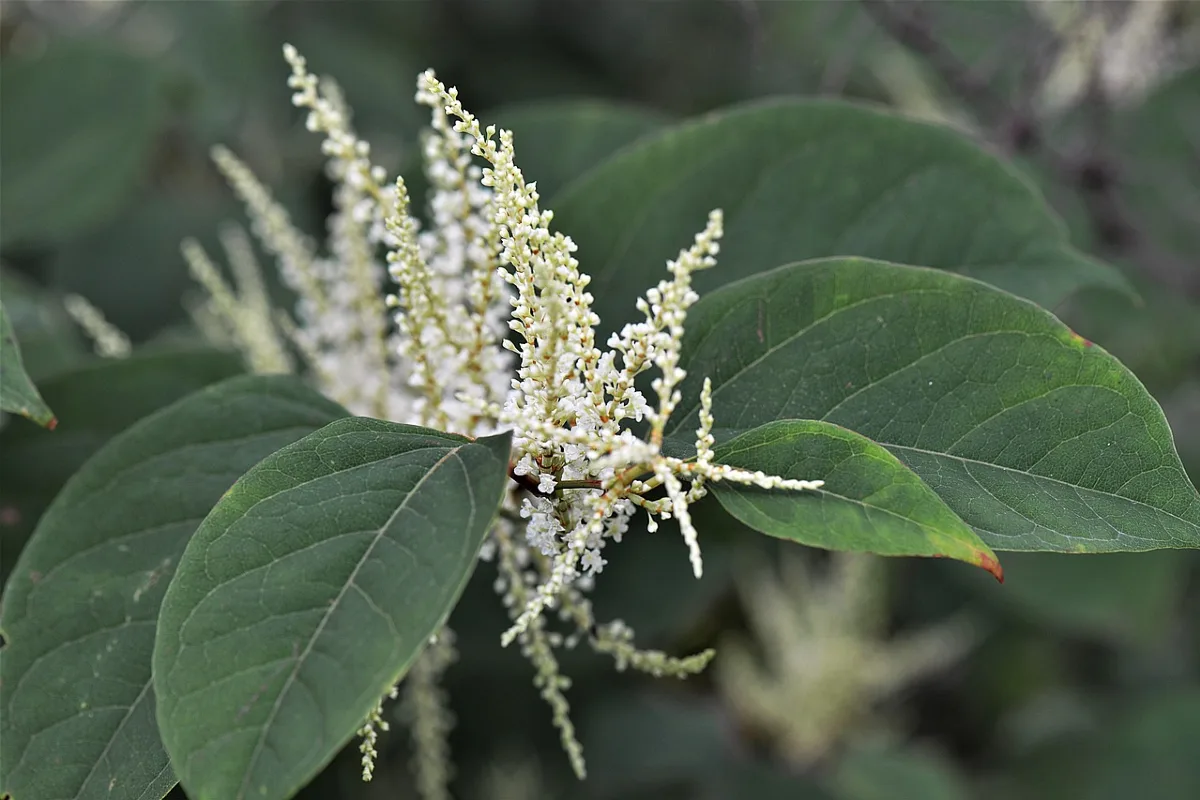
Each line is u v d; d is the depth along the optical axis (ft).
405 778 4.26
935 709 5.18
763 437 2.20
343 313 2.68
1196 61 4.75
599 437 2.20
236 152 5.49
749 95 5.96
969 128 4.68
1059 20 4.52
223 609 2.10
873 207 2.61
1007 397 2.26
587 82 6.31
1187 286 4.32
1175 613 5.10
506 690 4.43
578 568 2.38
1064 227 2.60
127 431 2.47
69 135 4.26
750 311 2.34
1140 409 2.22
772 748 4.60
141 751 2.31
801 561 4.61
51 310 4.00
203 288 4.73
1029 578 4.57
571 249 2.19
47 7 5.19
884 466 2.15
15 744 2.31
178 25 5.54
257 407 2.50
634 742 4.51
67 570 2.40
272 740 2.04
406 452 2.19
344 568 2.10
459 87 6.17
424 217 2.74
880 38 4.82
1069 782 4.70
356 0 6.10
